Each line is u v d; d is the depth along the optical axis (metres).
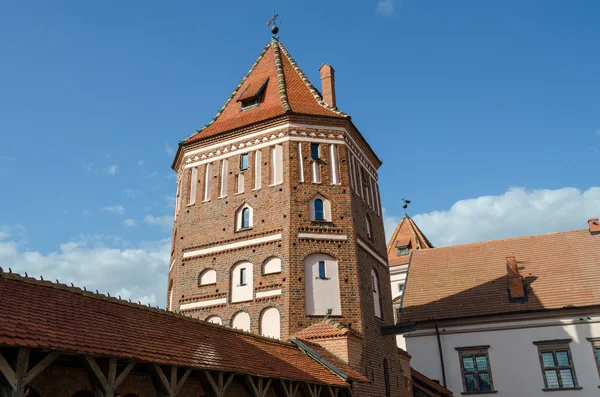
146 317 14.07
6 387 8.50
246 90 33.03
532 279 40.12
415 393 32.44
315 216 26.95
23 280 11.59
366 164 32.78
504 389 35.75
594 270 38.88
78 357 10.84
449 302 40.69
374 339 26.50
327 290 25.33
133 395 12.92
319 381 17.58
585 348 35.00
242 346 16.56
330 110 30.20
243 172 28.55
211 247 27.61
